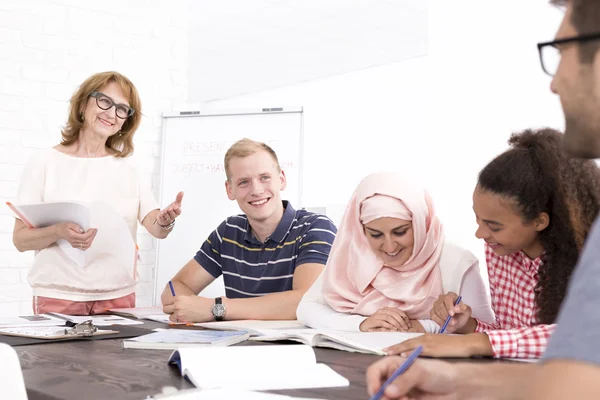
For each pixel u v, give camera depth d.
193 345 1.22
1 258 3.12
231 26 5.43
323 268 2.01
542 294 1.36
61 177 2.19
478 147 3.09
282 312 1.90
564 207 1.32
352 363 1.07
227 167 2.13
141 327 1.61
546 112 2.93
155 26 3.62
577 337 0.35
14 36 3.21
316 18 5.19
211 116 3.70
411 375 0.66
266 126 3.69
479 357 1.12
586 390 0.34
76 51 3.36
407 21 5.20
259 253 2.15
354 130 6.74
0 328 1.50
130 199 2.28
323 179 6.96
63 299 2.09
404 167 6.31
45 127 3.26
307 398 0.73
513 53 3.03
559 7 0.53
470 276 1.65
